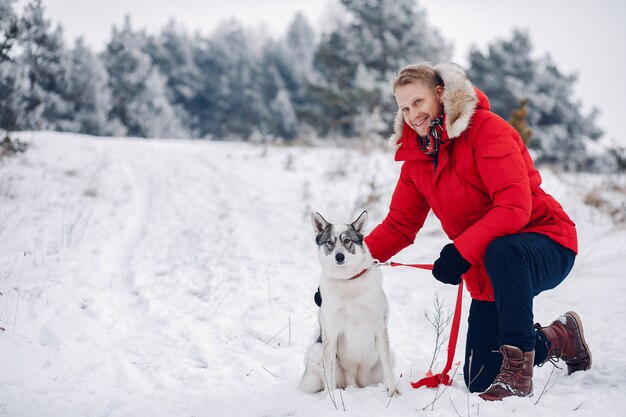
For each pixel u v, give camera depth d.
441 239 8.73
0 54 11.09
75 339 4.77
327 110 25.61
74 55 31.91
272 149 19.28
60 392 3.77
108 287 6.46
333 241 3.79
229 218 10.73
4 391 3.56
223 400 3.72
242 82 51.56
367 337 3.88
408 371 4.18
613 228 7.94
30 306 5.23
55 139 16.97
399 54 24.39
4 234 7.75
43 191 10.55
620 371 3.36
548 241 3.26
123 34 38.25
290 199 11.98
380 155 15.61
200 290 6.54
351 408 3.28
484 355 3.49
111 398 3.64
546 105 27.41
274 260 8.08
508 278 3.11
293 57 56.06
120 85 37.56
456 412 2.83
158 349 4.77
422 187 3.74
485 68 29.11
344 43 24.80
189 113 55.16
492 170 3.23
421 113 3.46
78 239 8.20
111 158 15.96
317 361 3.89
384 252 4.15
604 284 5.53
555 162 25.52
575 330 3.50
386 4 24.52
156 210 11.41
